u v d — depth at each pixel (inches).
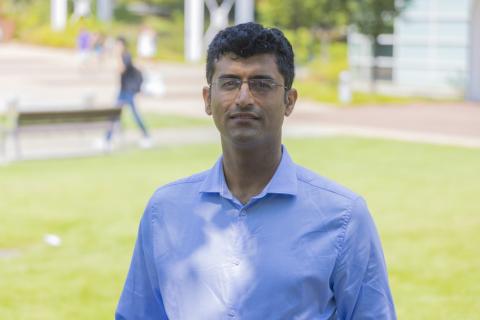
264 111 113.7
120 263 346.9
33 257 354.0
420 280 324.2
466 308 292.0
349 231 114.0
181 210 119.0
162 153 658.2
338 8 1157.7
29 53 1903.3
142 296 124.0
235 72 113.6
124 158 633.0
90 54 1568.7
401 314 285.9
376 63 1284.4
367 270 115.5
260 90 113.7
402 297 304.3
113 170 574.9
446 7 1223.5
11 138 725.3
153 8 2600.9
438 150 685.3
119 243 378.0
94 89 1165.1
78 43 1620.3
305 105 1050.7
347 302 115.1
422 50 1262.3
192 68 1625.2
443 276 329.4
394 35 1293.1
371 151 673.6
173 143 713.0
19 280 320.8
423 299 302.0
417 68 1272.1
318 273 112.0
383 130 815.7
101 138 706.8
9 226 403.5
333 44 1812.3
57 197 476.1
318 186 116.6
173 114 913.5
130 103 677.9
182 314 115.0
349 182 529.3
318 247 113.1
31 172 565.0
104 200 470.0
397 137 762.8
